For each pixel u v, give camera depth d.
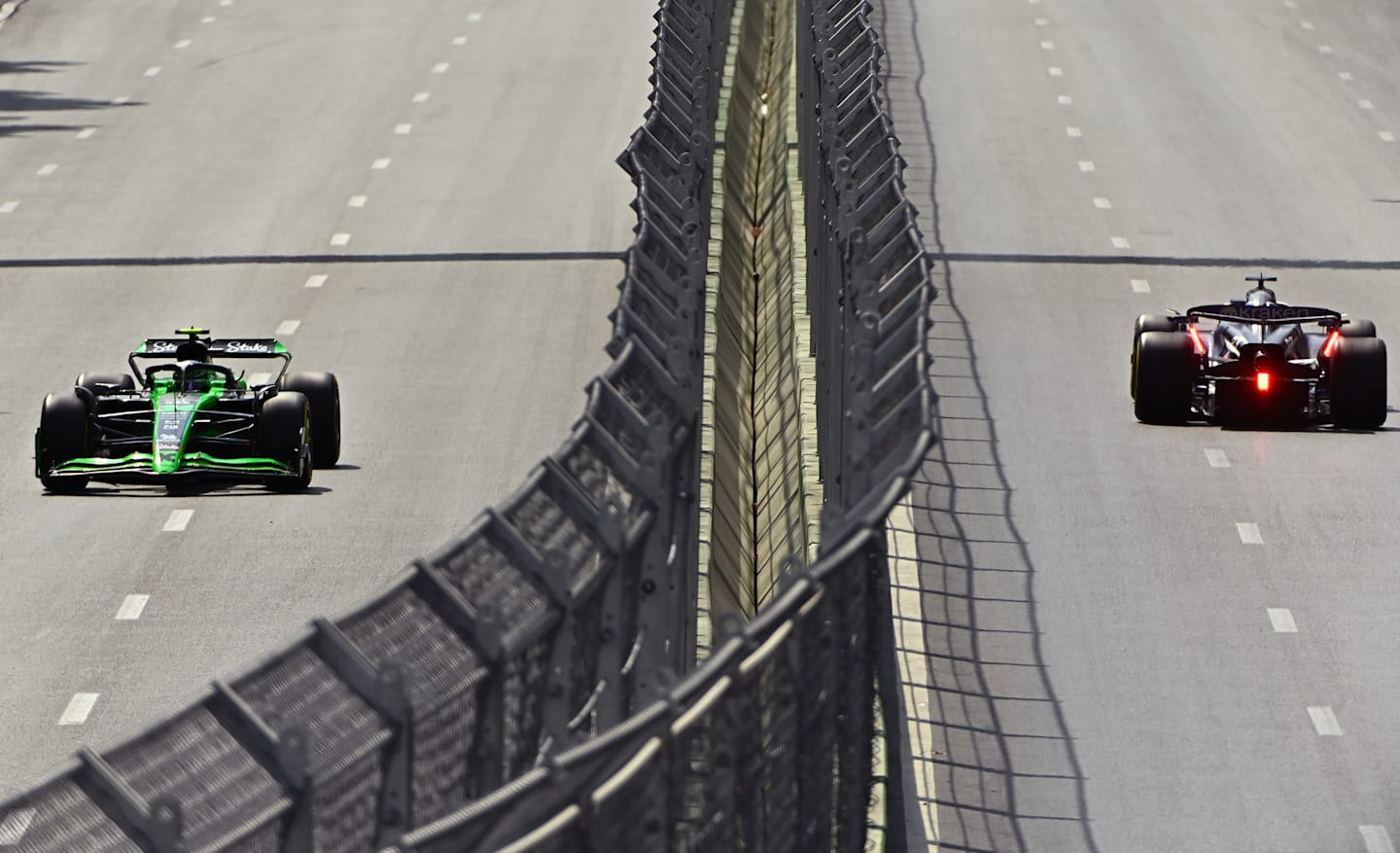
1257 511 73.19
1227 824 48.44
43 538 74.44
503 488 81.75
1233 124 148.50
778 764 30.39
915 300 45.38
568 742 31.84
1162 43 172.38
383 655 27.98
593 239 124.69
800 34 125.19
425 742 27.89
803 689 31.56
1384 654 59.38
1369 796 50.09
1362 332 87.31
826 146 71.56
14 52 180.38
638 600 38.03
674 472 42.19
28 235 127.06
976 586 64.62
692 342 49.62
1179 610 62.81
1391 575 66.38
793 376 76.81
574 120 155.75
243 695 25.62
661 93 74.56
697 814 27.14
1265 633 60.84
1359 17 183.62
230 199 135.00
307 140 150.62
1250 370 84.00
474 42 180.62
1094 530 70.62
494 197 134.88
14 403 95.62
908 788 49.44
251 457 80.94
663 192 61.38
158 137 152.00
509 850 22.38
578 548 34.00
